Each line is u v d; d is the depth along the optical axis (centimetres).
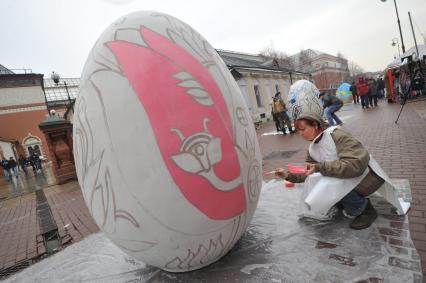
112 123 186
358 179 239
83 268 271
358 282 183
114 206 192
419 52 1499
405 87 1521
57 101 3881
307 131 261
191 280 217
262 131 1523
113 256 285
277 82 2673
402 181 355
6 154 2834
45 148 3045
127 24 211
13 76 2883
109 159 187
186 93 187
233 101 208
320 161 256
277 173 285
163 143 179
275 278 201
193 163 182
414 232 236
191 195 184
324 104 970
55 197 829
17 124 2922
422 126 741
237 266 223
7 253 413
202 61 206
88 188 204
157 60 192
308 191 269
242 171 202
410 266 191
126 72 190
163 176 180
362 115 1283
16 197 1012
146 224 189
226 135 195
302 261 214
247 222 223
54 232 471
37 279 270
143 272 243
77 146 210
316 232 252
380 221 253
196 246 203
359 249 217
